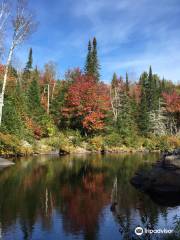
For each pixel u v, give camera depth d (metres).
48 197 14.64
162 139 53.19
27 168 23.86
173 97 69.56
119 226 10.66
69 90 49.75
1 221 11.04
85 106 48.09
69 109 48.31
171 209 12.79
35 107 46.59
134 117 60.97
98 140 45.88
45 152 38.19
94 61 63.44
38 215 11.80
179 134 61.62
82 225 10.79
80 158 33.75
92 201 14.05
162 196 15.27
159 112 65.44
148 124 59.56
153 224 10.59
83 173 22.34
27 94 48.16
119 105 58.31
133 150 49.16
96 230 10.27
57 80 68.06
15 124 34.75
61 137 44.25
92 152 44.19
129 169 24.69
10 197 14.48
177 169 16.62
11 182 18.02
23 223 10.88
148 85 74.12
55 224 10.80
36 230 10.21
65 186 17.38
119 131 52.31
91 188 16.95
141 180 18.27
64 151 40.91
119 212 12.33
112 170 24.05
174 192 15.59
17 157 31.89
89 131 48.75
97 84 52.84
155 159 33.41
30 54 69.69
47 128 44.19
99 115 47.91
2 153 30.72
